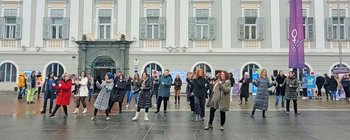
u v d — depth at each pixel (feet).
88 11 96.02
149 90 41.01
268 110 52.26
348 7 95.30
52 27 96.58
